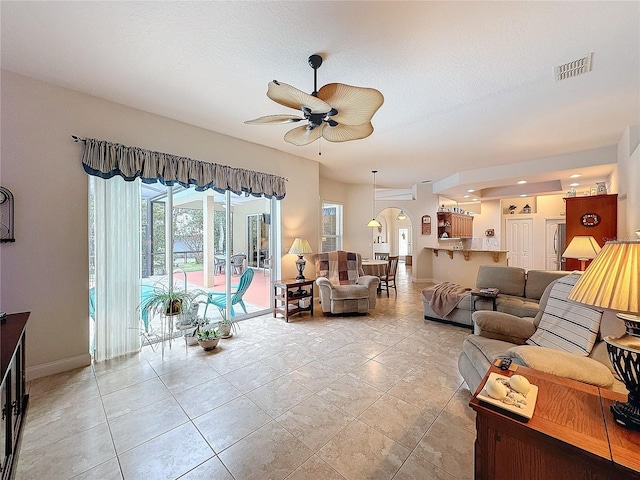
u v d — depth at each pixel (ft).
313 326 12.71
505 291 12.84
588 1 5.26
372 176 21.24
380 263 19.38
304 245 14.69
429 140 13.10
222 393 7.25
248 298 14.46
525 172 16.70
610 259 3.29
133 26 5.98
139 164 9.68
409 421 6.12
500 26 5.94
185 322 10.48
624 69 7.48
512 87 8.45
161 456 5.18
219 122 11.07
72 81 8.16
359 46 6.62
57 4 5.36
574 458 2.81
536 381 4.14
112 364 8.89
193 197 12.04
